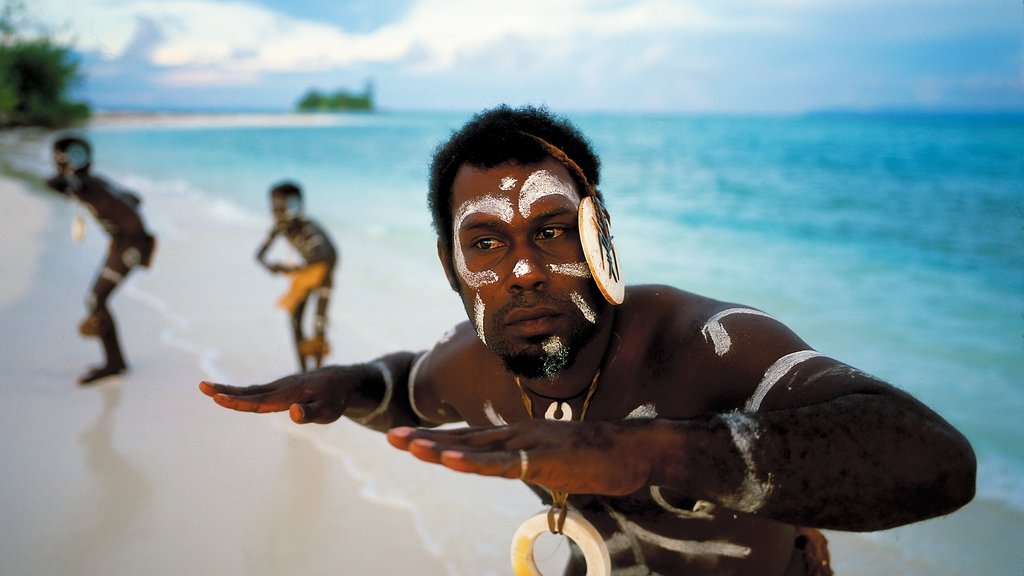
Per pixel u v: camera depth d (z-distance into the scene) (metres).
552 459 1.22
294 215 6.95
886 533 3.79
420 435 1.21
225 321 7.93
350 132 56.34
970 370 6.09
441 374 2.23
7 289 8.77
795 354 1.66
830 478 1.32
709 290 9.50
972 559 3.51
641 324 1.92
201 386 1.89
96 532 3.95
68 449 4.92
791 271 10.54
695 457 1.30
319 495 4.28
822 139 38.75
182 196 19.08
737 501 1.34
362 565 3.63
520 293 1.71
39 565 3.67
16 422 5.35
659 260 11.50
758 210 16.42
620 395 1.91
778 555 2.18
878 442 1.33
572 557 2.44
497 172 1.73
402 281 9.55
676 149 34.03
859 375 1.50
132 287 9.20
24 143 37.06
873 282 9.77
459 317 7.92
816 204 17.02
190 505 4.21
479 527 3.94
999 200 16.44
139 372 6.44
